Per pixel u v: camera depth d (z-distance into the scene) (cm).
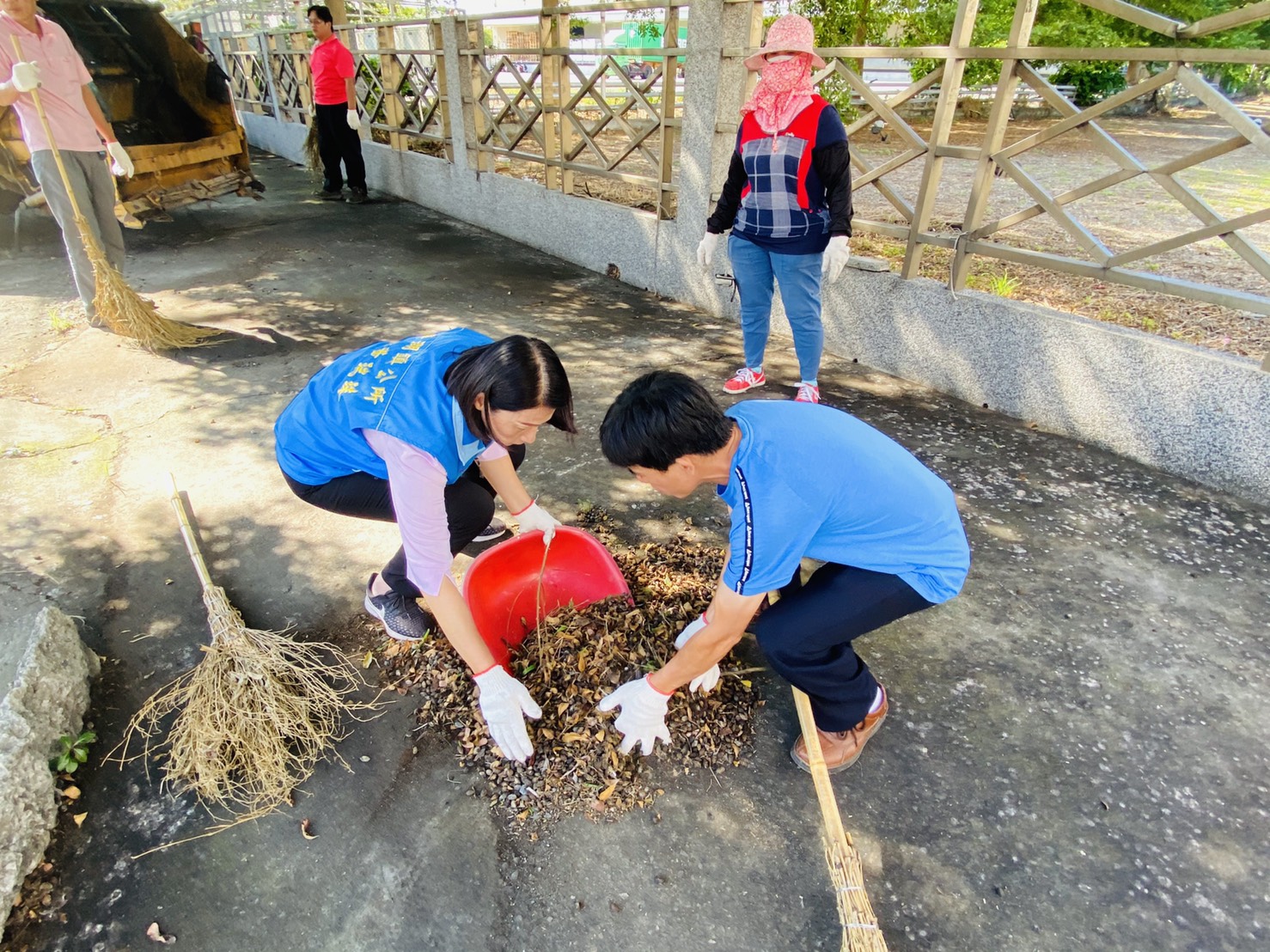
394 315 543
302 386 434
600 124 588
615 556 292
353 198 914
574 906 185
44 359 461
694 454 155
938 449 371
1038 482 345
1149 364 344
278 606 274
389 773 215
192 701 219
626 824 202
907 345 439
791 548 163
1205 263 586
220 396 420
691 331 520
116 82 664
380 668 248
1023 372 391
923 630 265
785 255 378
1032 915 183
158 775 215
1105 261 353
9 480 341
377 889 188
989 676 247
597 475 355
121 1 675
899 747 224
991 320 396
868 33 1071
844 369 461
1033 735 227
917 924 182
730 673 243
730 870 193
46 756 209
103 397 417
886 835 201
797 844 199
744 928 181
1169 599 278
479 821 203
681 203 537
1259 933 180
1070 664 251
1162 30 315
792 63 346
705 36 470
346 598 278
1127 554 300
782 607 195
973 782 214
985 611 273
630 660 229
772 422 167
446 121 788
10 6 424
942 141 393
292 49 1070
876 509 173
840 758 214
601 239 627
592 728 215
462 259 681
